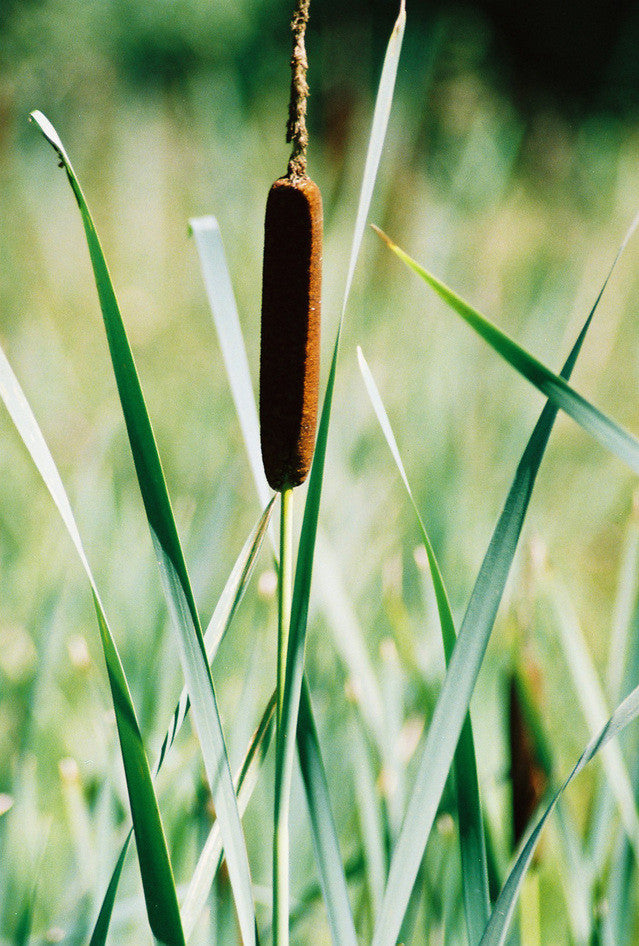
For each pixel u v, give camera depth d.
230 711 2.94
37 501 4.09
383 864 2.04
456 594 3.19
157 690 2.56
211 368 5.56
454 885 2.08
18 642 3.19
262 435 1.76
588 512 4.84
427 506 3.45
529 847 1.79
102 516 3.58
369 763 2.06
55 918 2.12
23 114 10.08
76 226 8.47
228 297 1.84
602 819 2.09
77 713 3.13
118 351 1.74
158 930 1.77
